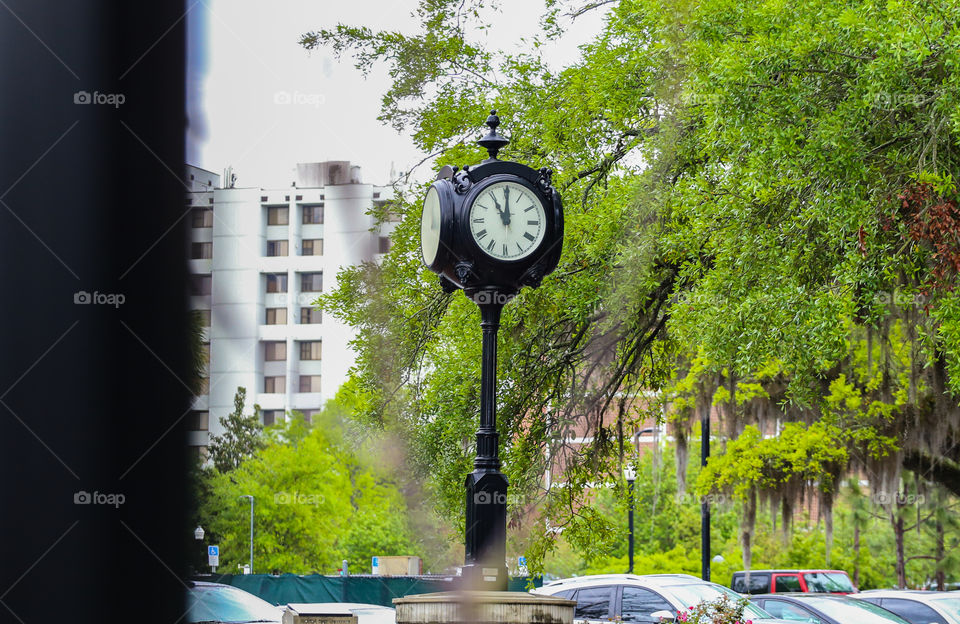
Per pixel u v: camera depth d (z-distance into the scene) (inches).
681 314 451.5
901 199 376.2
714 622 434.0
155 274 254.5
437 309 547.8
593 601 557.6
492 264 255.1
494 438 253.8
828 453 893.2
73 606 230.7
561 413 589.6
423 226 274.5
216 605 400.2
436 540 388.8
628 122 551.8
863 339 812.6
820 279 435.5
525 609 228.7
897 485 893.2
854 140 380.5
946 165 383.2
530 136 573.0
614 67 531.8
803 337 410.6
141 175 247.8
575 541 613.3
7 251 232.8
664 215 514.3
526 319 565.0
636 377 610.9
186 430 259.1
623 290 518.9
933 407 827.4
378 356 528.4
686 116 495.2
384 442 428.5
